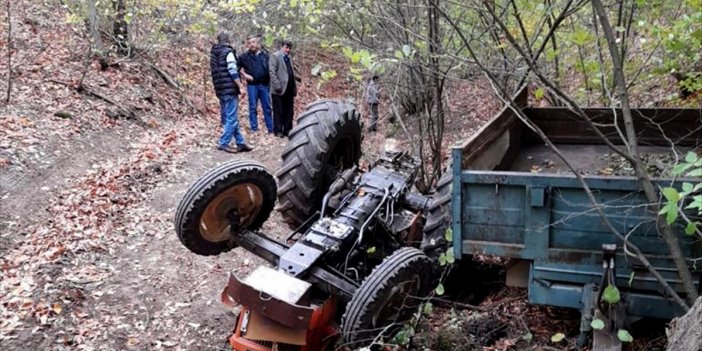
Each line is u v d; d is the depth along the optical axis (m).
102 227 5.94
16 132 7.61
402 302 3.43
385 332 3.45
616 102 5.55
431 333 3.87
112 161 7.77
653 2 5.09
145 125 9.65
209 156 8.75
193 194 3.80
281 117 10.44
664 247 3.00
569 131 5.79
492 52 5.24
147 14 11.17
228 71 8.85
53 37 11.22
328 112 4.73
